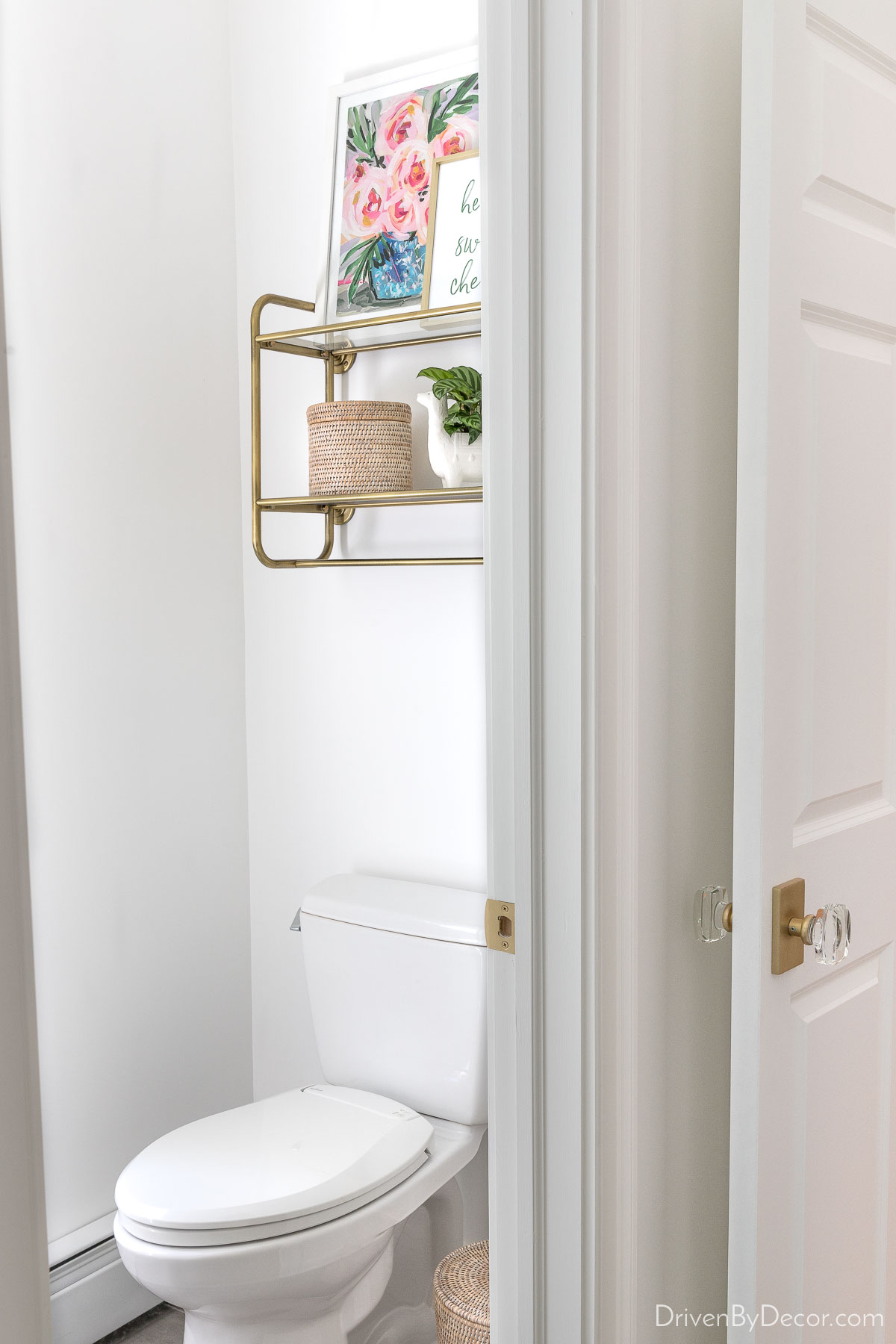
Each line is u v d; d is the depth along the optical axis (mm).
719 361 1298
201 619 2205
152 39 2053
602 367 1095
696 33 1207
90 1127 2020
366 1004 1979
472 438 1850
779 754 1165
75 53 1915
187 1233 1556
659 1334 1281
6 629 560
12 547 560
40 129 1863
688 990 1297
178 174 2119
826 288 1192
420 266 1955
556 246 1098
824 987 1288
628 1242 1195
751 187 1096
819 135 1155
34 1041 580
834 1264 1327
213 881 2252
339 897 2014
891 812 1408
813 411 1190
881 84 1280
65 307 1921
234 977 2309
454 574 2018
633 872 1176
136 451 2061
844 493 1259
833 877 1279
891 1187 1447
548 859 1155
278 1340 1716
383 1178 1674
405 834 2117
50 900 1933
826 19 1155
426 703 2068
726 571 1336
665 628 1221
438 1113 1914
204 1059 2242
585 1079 1147
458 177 1898
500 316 1149
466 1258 1802
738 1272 1188
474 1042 1853
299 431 2188
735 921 1169
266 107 2176
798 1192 1245
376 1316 2045
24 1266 573
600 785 1130
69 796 1960
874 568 1338
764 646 1131
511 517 1155
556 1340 1191
